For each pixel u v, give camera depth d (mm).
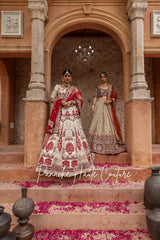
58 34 3770
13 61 5793
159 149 4020
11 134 5703
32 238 2033
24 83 6004
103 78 3773
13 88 5836
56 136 2904
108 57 5957
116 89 5922
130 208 2359
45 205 2412
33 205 2000
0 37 3566
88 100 5898
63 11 3668
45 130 3299
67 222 2199
